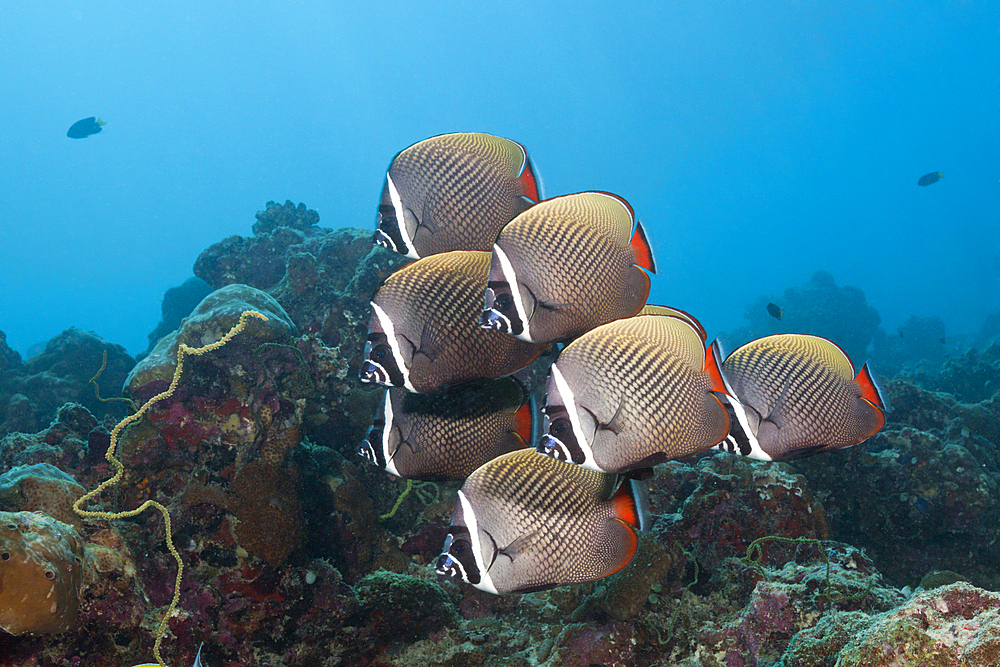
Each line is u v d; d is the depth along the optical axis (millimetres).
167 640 1056
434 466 863
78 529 1097
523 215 770
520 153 840
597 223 780
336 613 1241
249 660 1163
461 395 856
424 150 832
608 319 789
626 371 750
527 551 792
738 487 1415
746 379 792
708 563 1365
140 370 1385
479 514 787
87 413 1583
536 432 837
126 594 1043
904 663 798
